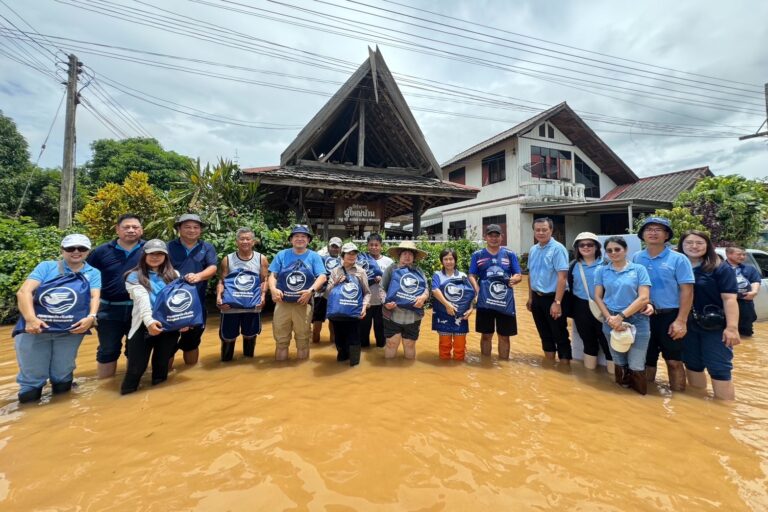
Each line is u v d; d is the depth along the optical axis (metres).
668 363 3.91
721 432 2.97
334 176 10.02
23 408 3.26
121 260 3.97
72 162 11.89
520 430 2.94
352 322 4.46
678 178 18.42
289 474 2.29
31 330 3.21
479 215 20.33
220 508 1.98
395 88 10.49
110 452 2.53
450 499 2.08
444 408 3.31
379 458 2.48
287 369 4.33
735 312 3.56
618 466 2.47
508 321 4.83
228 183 8.66
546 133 19.16
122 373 4.21
